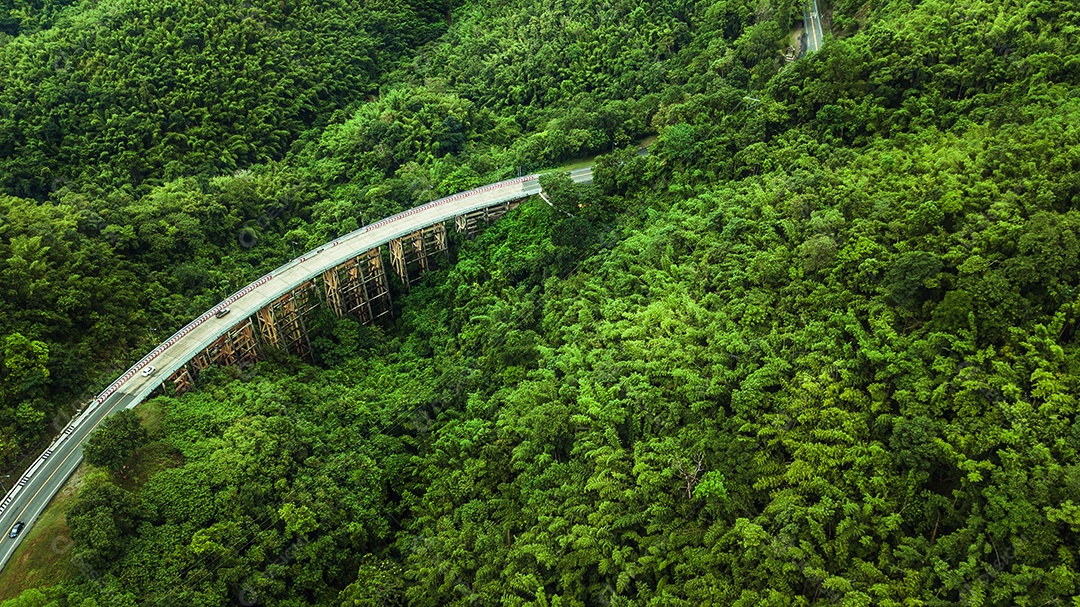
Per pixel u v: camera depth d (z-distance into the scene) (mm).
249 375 97625
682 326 83562
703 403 74250
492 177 132875
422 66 174750
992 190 80250
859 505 62062
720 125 112375
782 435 68312
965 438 61406
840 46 111625
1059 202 76125
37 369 87562
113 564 71125
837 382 70562
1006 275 70562
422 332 115438
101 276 104688
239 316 101188
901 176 90438
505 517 78500
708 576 62562
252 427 86125
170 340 97938
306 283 111312
